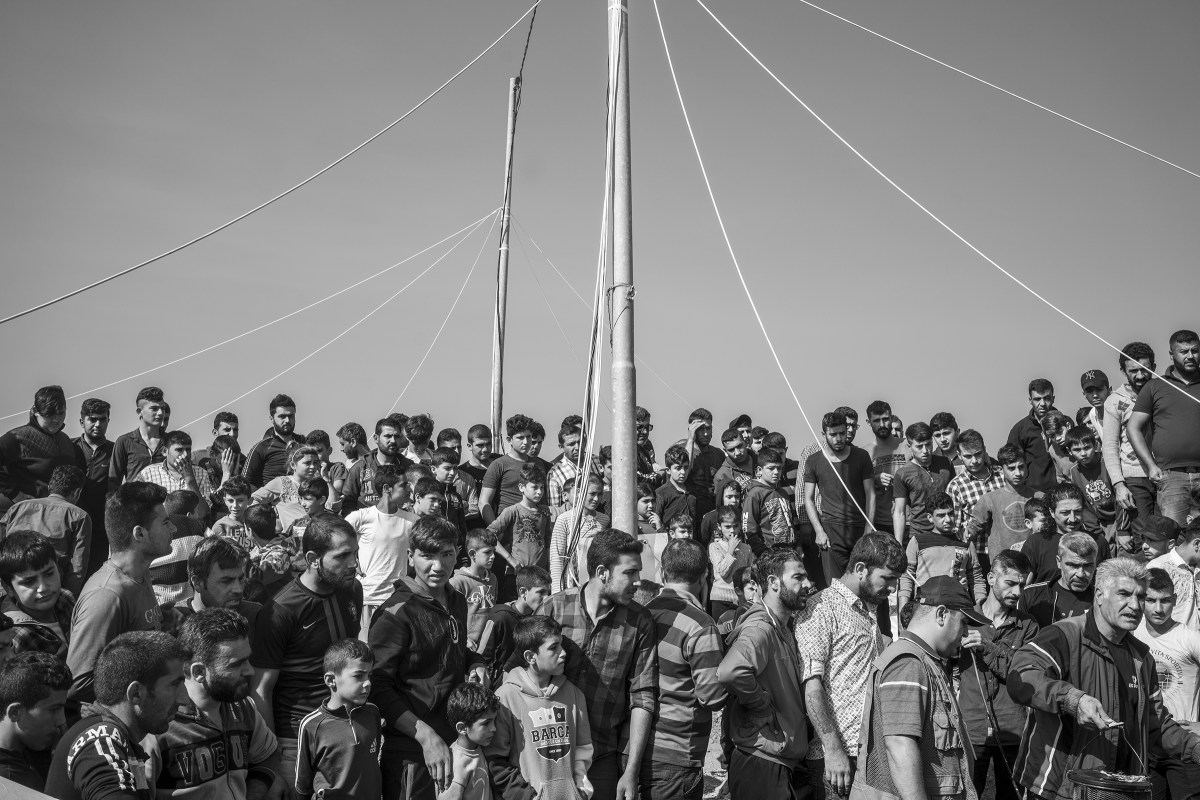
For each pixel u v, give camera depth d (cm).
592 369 802
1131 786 618
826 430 1258
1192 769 699
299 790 608
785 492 1412
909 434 1305
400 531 978
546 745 638
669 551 717
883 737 601
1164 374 1098
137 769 478
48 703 497
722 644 709
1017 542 1203
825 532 1258
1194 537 858
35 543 605
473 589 868
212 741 538
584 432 817
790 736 664
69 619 653
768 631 669
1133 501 1143
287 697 648
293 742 642
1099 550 1130
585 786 644
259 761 578
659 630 683
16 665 493
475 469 1343
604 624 670
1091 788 625
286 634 646
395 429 1197
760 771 660
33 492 1052
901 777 584
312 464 1095
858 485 1262
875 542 679
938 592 611
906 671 599
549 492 1256
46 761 511
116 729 477
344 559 652
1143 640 787
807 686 663
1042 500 1080
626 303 795
